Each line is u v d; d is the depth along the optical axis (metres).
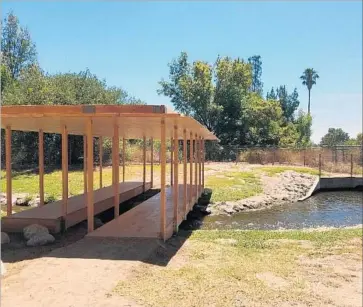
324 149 29.08
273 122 37.47
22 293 4.65
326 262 7.10
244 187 18.30
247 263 6.74
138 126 10.16
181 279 5.52
